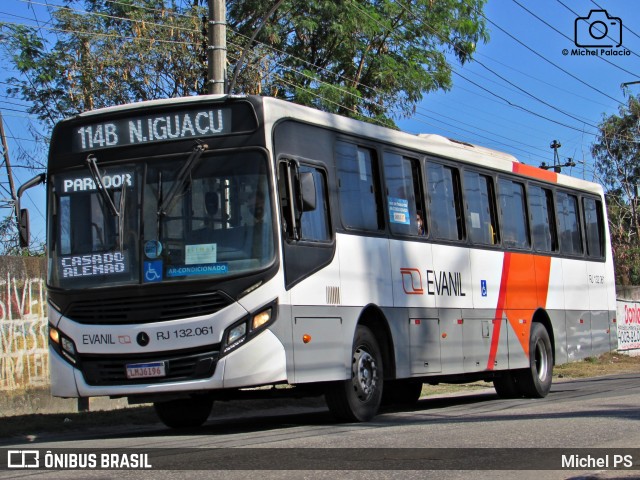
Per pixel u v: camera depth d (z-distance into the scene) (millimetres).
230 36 27594
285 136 10844
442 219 14305
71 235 10836
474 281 14961
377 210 12641
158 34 25453
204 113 10656
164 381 10133
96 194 10812
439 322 13789
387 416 13000
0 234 22234
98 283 10547
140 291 10281
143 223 10500
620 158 54469
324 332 11008
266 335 10094
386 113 32531
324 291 11086
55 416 14109
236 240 10258
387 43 33031
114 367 10359
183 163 10562
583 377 23922
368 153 12688
